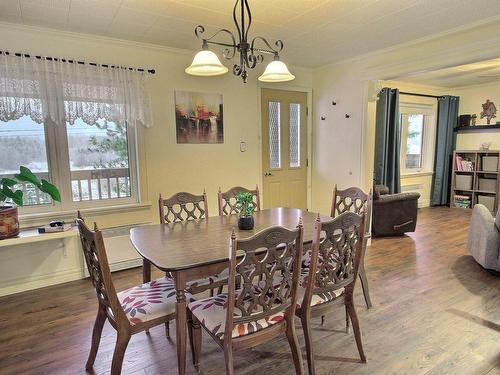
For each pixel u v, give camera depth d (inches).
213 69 86.7
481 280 123.1
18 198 108.5
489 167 239.3
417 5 103.2
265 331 65.8
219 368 77.9
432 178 268.8
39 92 116.3
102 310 74.2
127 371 76.7
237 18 111.4
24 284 121.0
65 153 128.4
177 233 90.0
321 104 187.5
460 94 262.2
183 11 105.7
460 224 208.4
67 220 128.9
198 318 69.9
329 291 75.3
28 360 80.8
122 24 116.2
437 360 78.6
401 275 128.4
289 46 144.5
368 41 138.1
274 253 62.1
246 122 170.7
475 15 111.2
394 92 212.8
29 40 117.0
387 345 84.7
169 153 149.0
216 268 70.8
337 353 82.2
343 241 73.7
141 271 137.5
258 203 126.3
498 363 77.2
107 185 138.4
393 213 178.5
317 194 196.2
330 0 99.3
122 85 132.2
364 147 164.4
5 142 119.0
